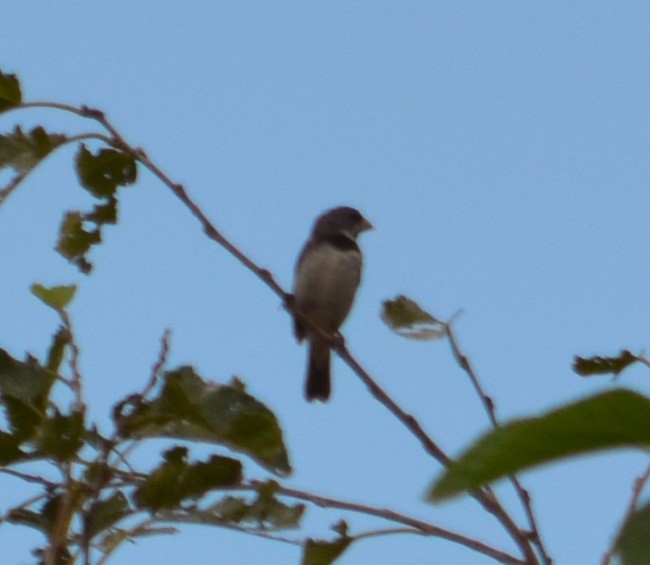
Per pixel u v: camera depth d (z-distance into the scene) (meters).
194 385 5.80
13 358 5.65
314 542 5.57
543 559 5.04
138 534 5.50
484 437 2.09
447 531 5.35
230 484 5.68
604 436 2.09
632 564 1.89
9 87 6.36
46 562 5.03
